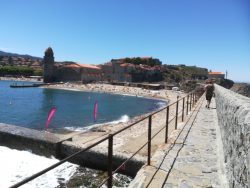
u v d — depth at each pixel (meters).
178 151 9.44
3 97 81.44
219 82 92.19
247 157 4.20
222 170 7.42
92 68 164.62
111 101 82.50
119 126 31.05
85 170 13.02
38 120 43.00
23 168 13.02
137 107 68.06
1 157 14.41
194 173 7.43
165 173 7.38
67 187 10.98
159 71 182.75
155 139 13.87
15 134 16.17
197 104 24.89
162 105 75.25
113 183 10.89
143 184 6.65
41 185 11.02
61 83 146.75
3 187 10.73
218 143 10.26
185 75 199.00
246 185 4.23
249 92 36.50
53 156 14.66
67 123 39.94
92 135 21.23
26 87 127.94
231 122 6.78
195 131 12.77
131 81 165.00
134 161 11.24
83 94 106.25
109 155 5.09
